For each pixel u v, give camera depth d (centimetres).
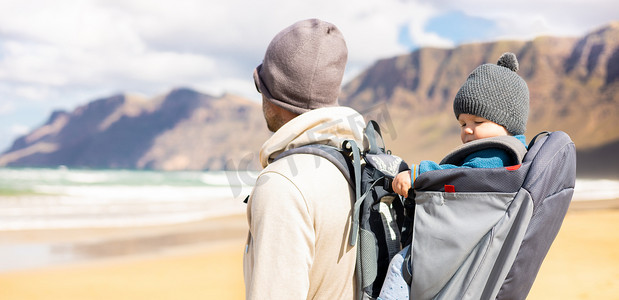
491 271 115
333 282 127
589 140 18138
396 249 138
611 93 19612
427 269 121
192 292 713
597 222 1372
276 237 116
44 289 739
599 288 637
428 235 123
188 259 999
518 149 131
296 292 113
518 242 114
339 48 146
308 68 139
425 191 128
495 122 153
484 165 133
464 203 121
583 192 3666
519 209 116
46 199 2627
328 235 124
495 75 154
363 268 131
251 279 116
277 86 141
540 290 628
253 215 122
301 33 141
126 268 901
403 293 125
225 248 1196
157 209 2156
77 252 1114
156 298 681
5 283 780
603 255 849
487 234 117
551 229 122
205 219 1845
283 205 117
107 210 2053
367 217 132
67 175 6775
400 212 144
